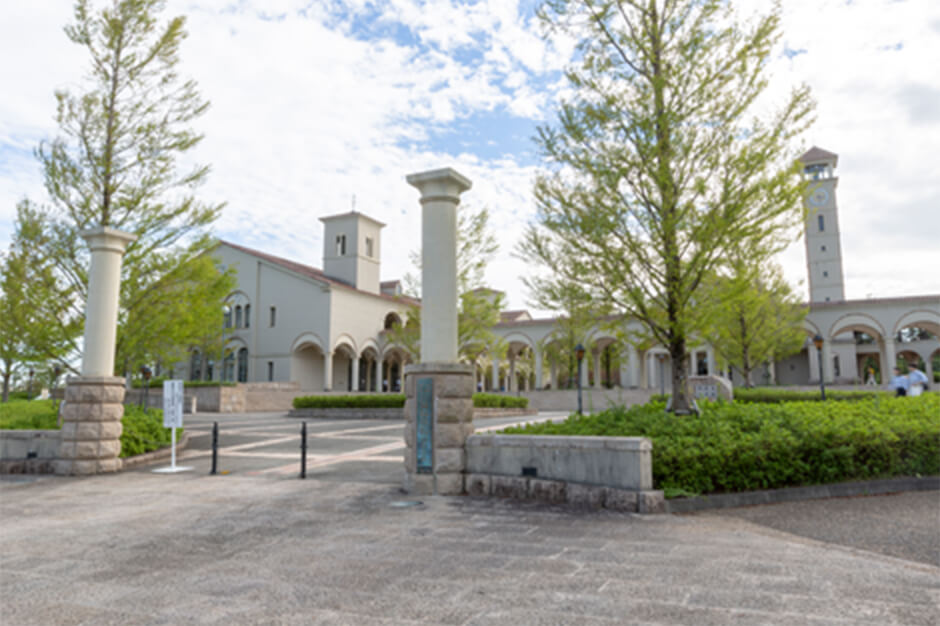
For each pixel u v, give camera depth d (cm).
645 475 720
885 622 354
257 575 497
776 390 2375
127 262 1457
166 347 1620
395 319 4972
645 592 421
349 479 1028
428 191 950
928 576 444
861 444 816
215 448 1149
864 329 3844
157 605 429
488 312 2572
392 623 380
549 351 4150
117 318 1359
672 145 930
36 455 1223
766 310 2450
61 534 673
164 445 1404
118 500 892
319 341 4181
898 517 658
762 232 912
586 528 632
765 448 777
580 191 984
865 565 475
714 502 726
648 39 991
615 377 5356
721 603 394
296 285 4328
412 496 859
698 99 934
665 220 930
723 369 3509
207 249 1570
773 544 548
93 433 1191
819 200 5156
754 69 914
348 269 4669
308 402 2908
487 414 2711
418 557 538
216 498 877
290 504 816
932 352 4709
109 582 489
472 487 873
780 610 378
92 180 1415
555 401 3591
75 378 1209
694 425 855
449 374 895
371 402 2795
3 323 1442
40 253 1419
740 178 913
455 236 953
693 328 971
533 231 1048
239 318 4522
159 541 628
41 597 453
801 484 792
